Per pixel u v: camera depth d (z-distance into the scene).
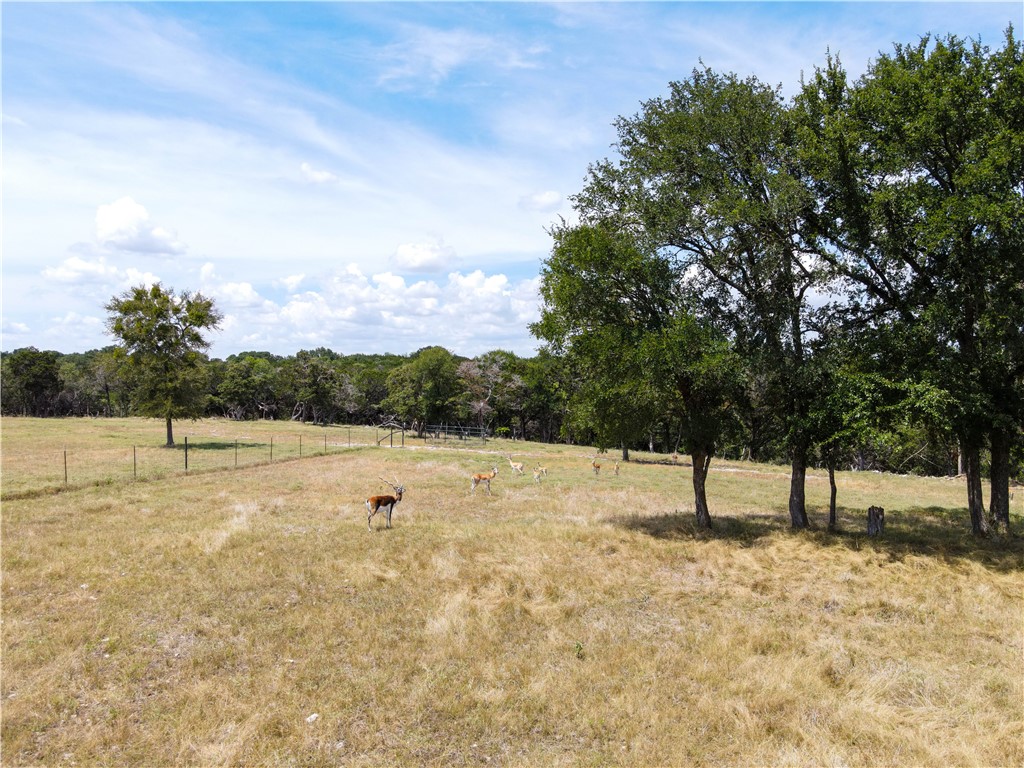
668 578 14.70
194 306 46.91
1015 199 14.98
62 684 8.41
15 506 20.36
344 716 7.79
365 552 15.66
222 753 6.81
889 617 12.31
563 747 7.31
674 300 19.83
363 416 104.12
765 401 20.58
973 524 20.03
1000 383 17.81
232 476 30.78
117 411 113.62
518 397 82.44
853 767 6.99
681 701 8.48
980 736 7.66
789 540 18.69
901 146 17.39
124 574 13.24
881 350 18.66
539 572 14.36
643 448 80.31
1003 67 16.84
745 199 18.20
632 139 21.53
